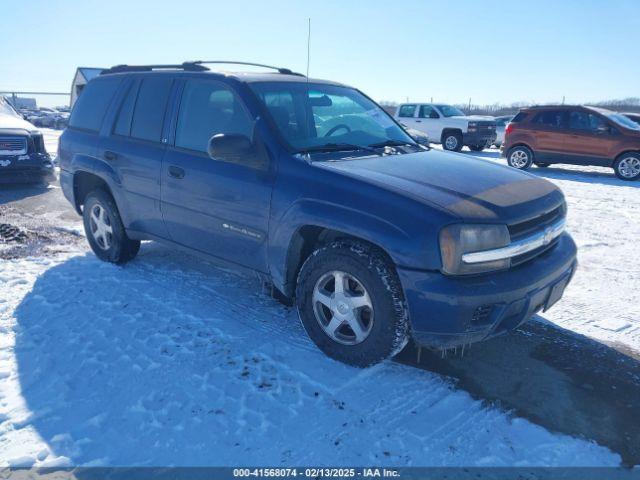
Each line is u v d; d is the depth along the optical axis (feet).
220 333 11.45
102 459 7.71
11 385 9.52
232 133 11.59
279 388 9.43
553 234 10.48
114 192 14.62
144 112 13.97
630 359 10.84
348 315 9.94
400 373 10.06
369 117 13.76
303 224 10.07
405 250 8.79
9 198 25.48
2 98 31.89
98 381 9.62
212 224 12.09
